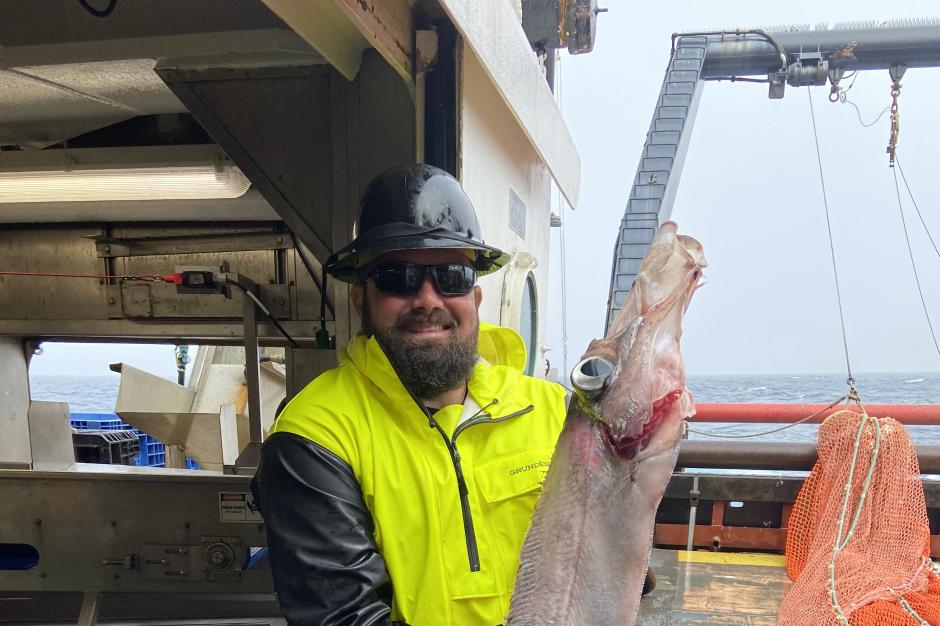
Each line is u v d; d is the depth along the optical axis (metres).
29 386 3.67
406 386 1.63
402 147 2.13
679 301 1.51
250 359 2.94
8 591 2.84
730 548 3.72
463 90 2.02
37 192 2.78
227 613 2.82
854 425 3.10
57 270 3.38
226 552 2.68
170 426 3.61
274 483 1.50
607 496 1.49
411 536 1.51
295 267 3.12
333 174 2.22
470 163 2.15
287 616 1.40
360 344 1.73
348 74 2.11
